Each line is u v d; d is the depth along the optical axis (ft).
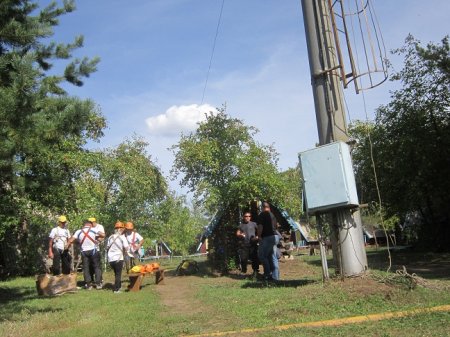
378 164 66.54
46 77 38.04
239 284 38.58
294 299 26.25
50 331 23.63
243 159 51.85
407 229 79.10
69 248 49.06
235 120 54.70
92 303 32.53
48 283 38.60
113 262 39.91
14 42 34.96
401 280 26.73
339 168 29.01
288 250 60.70
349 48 30.68
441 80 61.52
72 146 59.82
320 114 31.63
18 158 37.24
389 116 65.46
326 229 30.94
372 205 68.90
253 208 55.88
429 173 61.82
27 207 58.65
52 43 39.88
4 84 29.43
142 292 38.40
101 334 22.20
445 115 61.87
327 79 31.73
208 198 50.60
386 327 19.10
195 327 22.63
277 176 53.42
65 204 61.36
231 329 21.53
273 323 21.98
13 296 38.24
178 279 48.80
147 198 72.08
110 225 64.69
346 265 29.32
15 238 63.36
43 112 30.17
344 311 23.06
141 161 72.38
